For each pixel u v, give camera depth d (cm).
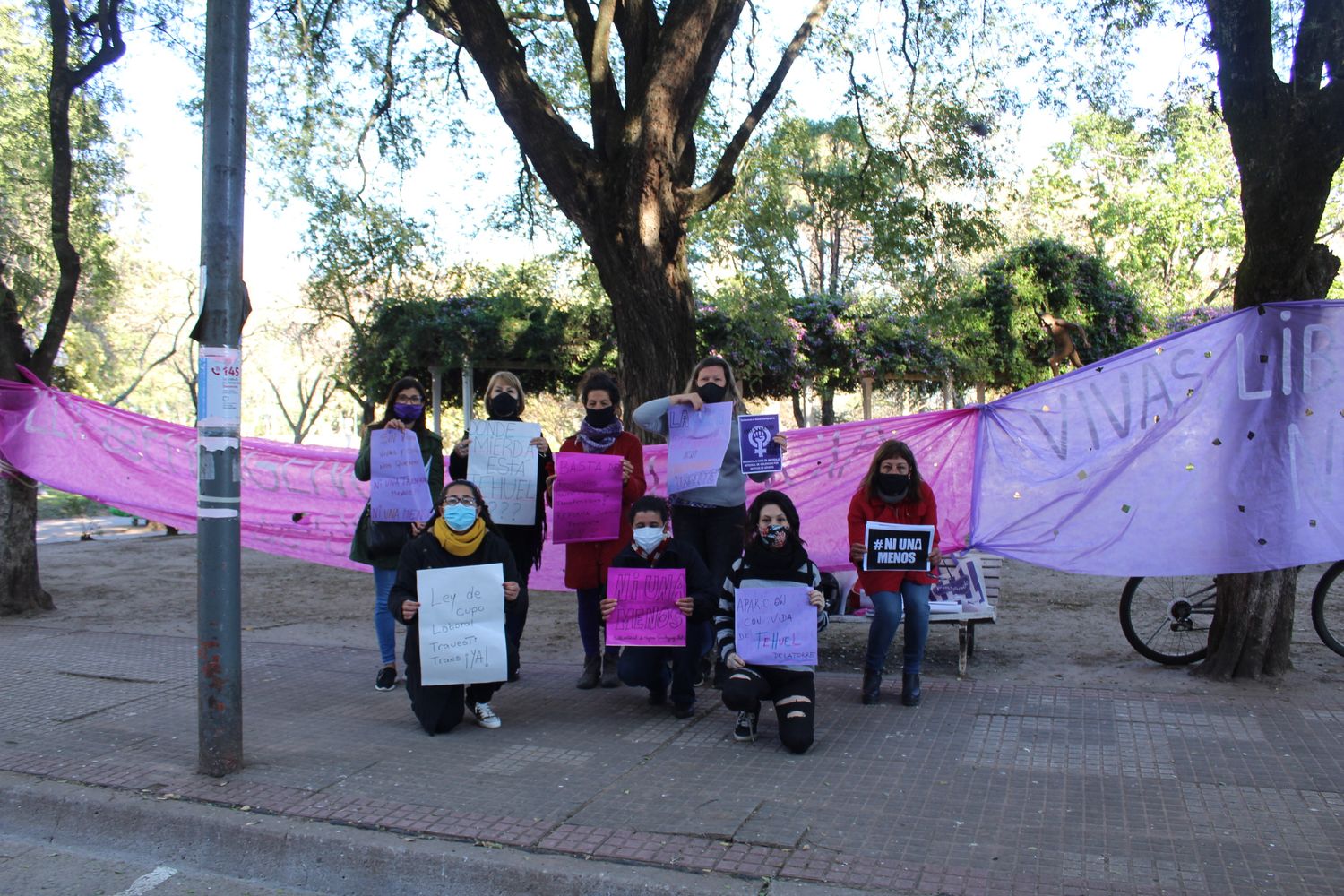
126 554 1570
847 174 1235
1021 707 591
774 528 543
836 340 1784
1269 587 633
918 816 429
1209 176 2859
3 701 652
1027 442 686
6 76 1188
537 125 977
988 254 1877
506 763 514
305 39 1256
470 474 667
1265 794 446
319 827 435
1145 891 359
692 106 984
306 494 939
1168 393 651
